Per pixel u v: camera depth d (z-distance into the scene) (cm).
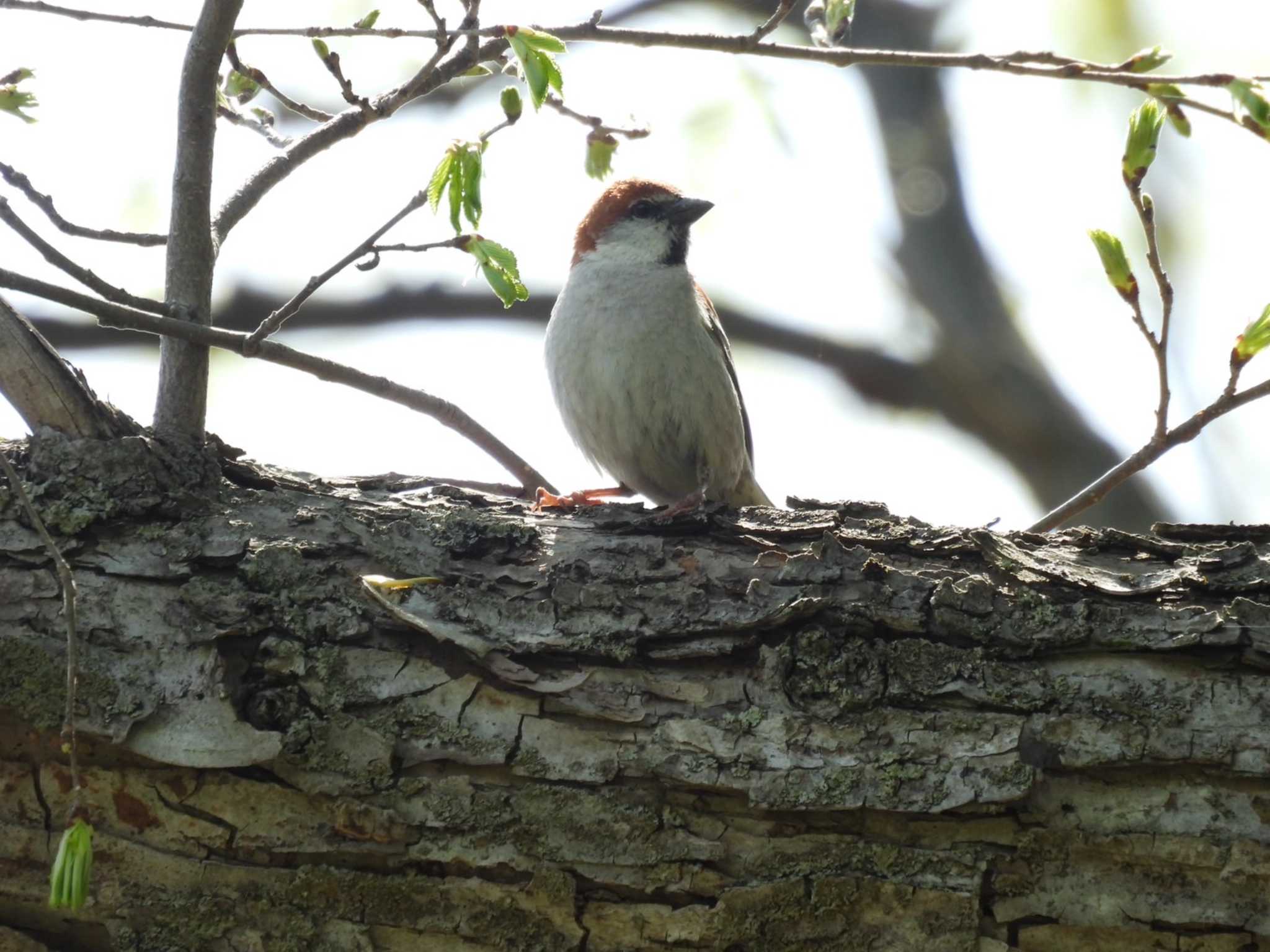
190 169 644
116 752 533
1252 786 520
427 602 565
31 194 623
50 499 576
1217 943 507
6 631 545
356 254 598
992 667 546
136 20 643
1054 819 522
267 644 550
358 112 729
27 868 524
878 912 519
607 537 605
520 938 522
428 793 533
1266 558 571
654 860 524
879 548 593
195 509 592
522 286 576
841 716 541
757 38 579
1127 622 548
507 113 581
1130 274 609
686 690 550
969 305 1900
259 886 524
